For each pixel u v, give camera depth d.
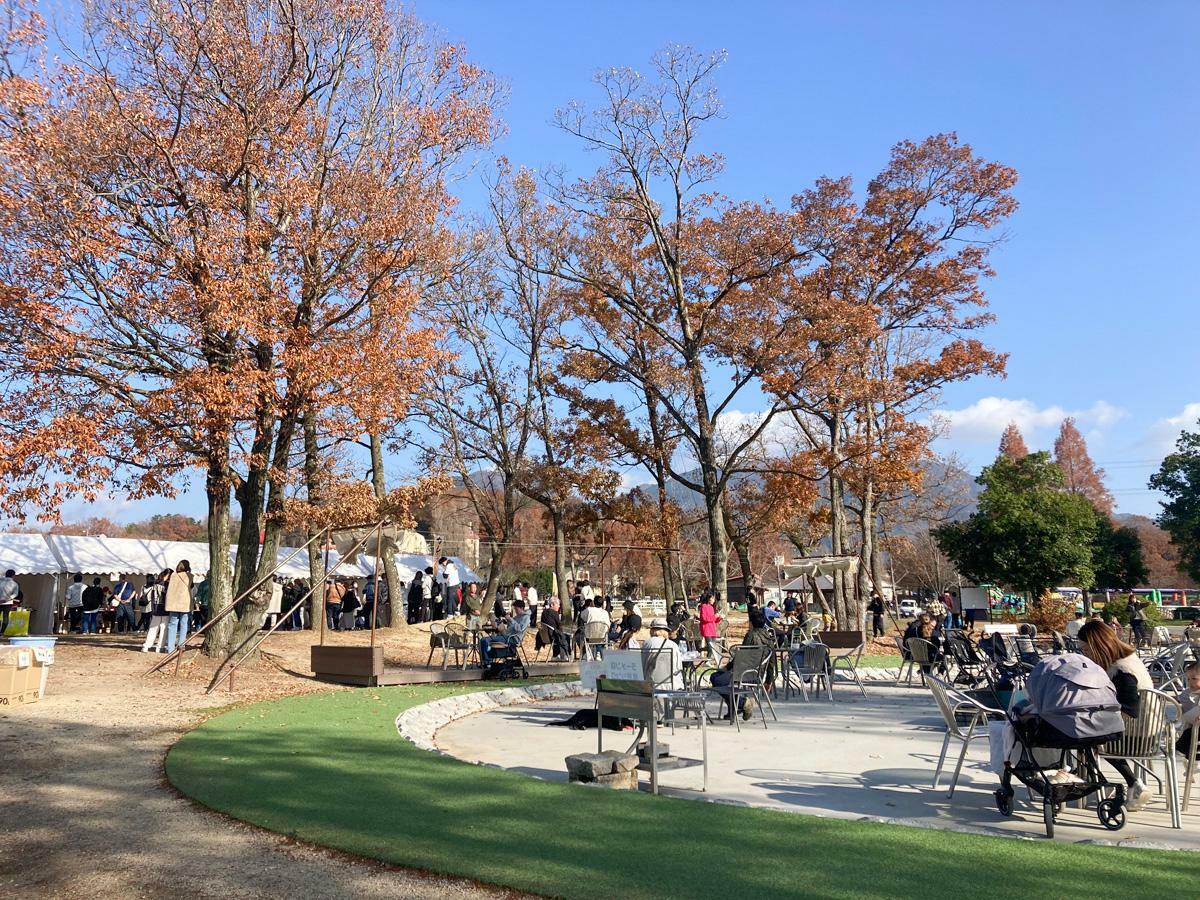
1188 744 7.54
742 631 34.97
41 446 14.62
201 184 16.39
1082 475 78.19
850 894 4.72
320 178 18.31
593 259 30.59
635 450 32.28
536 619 30.48
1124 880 4.93
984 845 5.70
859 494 31.00
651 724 8.18
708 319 29.17
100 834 6.27
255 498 18.38
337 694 14.41
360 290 18.30
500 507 40.66
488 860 5.41
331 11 18.16
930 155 30.17
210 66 17.42
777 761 9.72
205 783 7.68
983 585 40.62
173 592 18.48
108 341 16.09
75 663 16.70
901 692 17.47
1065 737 6.54
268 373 16.39
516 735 11.89
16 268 15.24
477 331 31.25
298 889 5.11
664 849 5.62
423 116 19.25
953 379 29.31
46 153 15.13
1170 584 79.75
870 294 30.86
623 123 29.14
